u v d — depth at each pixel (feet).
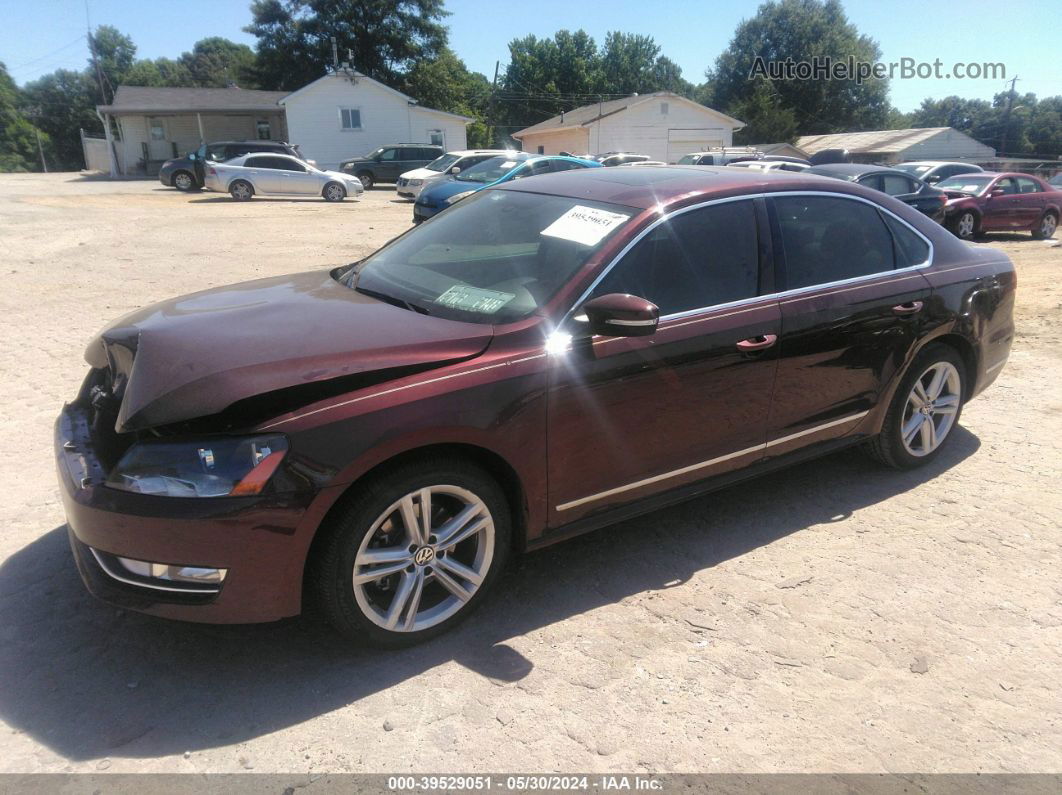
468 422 8.77
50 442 14.80
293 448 7.94
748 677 9.11
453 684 8.81
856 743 8.16
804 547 12.07
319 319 9.82
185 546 7.83
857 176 45.09
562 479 9.93
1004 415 18.12
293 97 121.08
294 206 71.41
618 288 10.27
